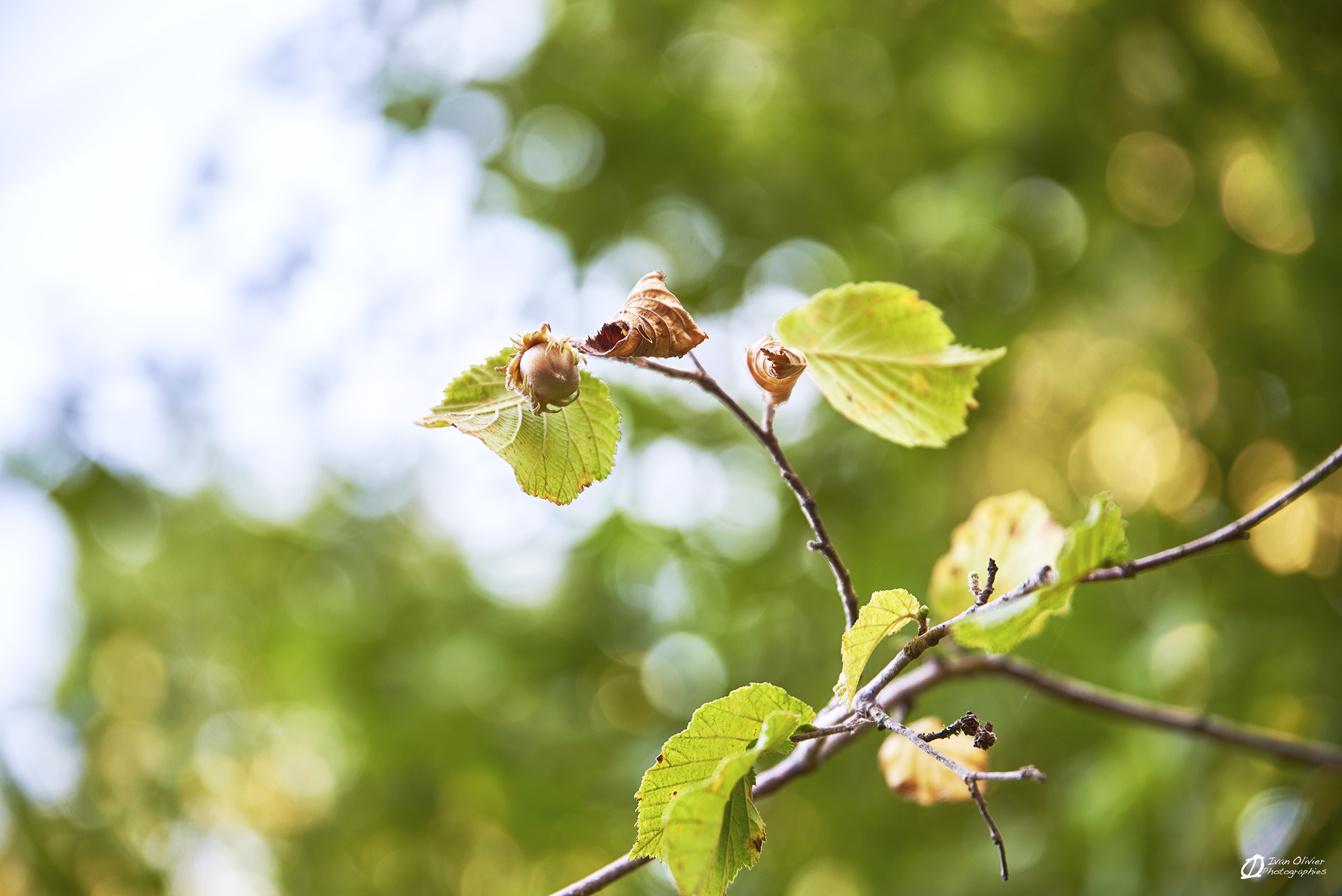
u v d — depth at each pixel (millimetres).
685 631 3258
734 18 3219
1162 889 1790
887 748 1097
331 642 3668
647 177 3088
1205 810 1773
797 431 3090
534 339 961
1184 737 1831
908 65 2928
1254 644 1940
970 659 1142
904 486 2871
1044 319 2934
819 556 2850
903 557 2691
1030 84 2830
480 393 982
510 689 3348
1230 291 2529
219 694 4438
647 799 964
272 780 4738
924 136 2977
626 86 3100
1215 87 2426
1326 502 2250
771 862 2850
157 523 3922
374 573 3979
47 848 2588
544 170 3172
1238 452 2441
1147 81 2637
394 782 3502
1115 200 2777
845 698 966
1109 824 1883
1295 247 2436
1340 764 1172
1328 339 2229
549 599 3637
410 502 4105
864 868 2645
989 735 937
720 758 964
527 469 984
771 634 3018
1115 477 3041
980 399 2822
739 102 3234
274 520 4355
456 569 3898
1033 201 2939
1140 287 2820
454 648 3484
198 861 4168
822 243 3115
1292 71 2248
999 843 921
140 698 4328
